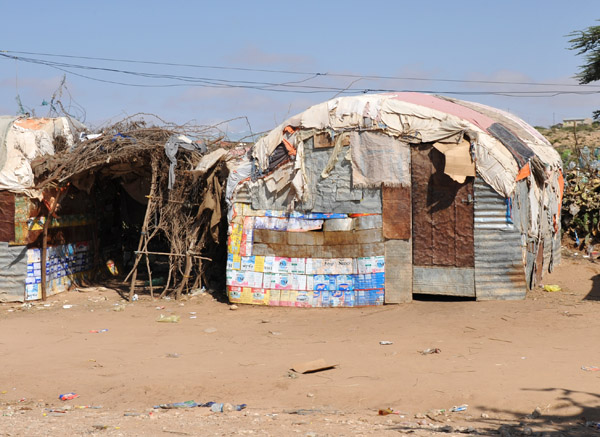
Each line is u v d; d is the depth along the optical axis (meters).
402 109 14.77
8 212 16.41
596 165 22.16
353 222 15.05
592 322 11.97
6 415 8.27
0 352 11.75
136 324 13.99
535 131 19.08
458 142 14.39
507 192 14.15
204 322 14.05
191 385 9.38
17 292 16.47
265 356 10.88
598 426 6.87
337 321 13.65
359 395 8.62
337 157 15.07
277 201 15.48
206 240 16.95
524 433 6.65
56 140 17.53
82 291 18.19
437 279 14.68
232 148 17.33
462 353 10.35
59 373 10.26
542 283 16.61
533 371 8.95
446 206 14.58
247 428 7.14
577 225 21.66
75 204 18.73
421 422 7.35
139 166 18.23
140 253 16.80
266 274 15.48
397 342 11.41
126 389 9.40
